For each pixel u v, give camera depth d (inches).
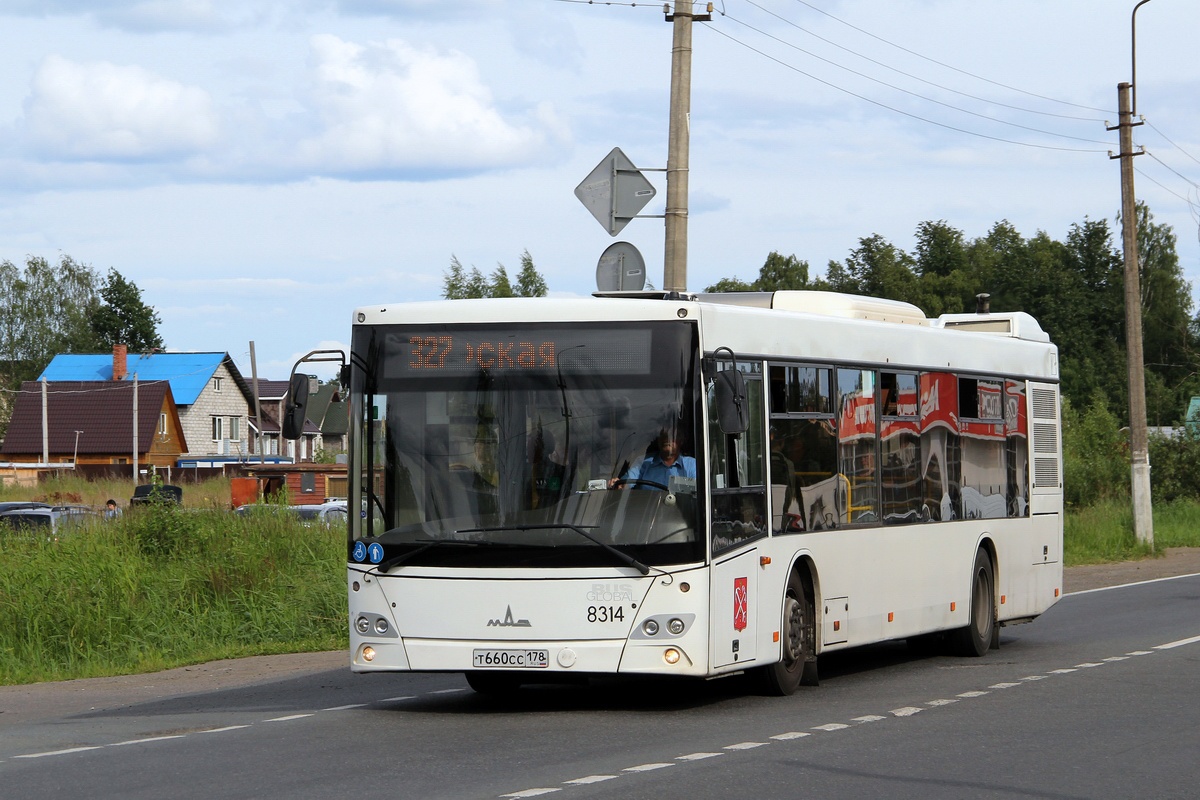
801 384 760.3
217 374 6190.9
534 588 639.8
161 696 840.9
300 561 1299.2
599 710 693.9
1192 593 1433.3
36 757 576.4
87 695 864.9
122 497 3484.3
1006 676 826.2
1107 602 1353.3
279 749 581.9
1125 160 2138.3
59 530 1333.7
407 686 832.9
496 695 773.3
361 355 672.4
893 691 762.2
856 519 808.3
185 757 566.3
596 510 642.2
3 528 1332.4
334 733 626.5
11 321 6840.6
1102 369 5349.4
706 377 659.4
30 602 1156.5
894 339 864.3
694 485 647.1
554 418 652.1
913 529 868.0
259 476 2716.5
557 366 656.4
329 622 1170.0
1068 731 617.9
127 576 1209.4
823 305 850.8
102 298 7411.4
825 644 772.0
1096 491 2667.3
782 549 727.7
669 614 636.7
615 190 1002.7
